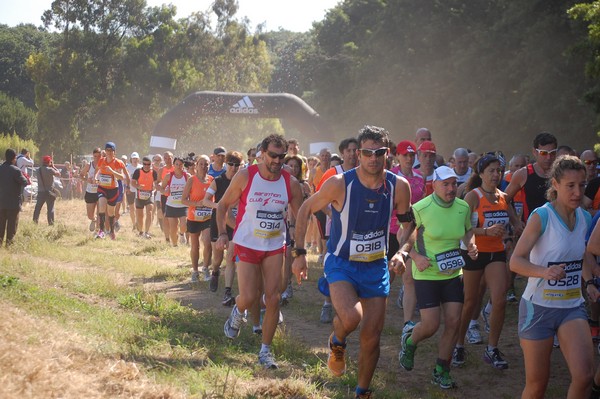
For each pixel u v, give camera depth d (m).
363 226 5.46
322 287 5.68
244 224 6.73
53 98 57.97
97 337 6.32
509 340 8.48
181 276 12.00
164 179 15.74
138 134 59.91
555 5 35.38
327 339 8.29
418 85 42.44
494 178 7.36
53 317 6.82
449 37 41.81
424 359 7.66
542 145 8.35
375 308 5.50
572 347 4.80
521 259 4.91
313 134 35.00
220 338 7.45
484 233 7.15
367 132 5.33
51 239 15.80
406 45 44.16
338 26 56.50
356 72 48.12
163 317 8.21
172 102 60.38
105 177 16.94
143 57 59.66
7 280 8.07
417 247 6.65
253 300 6.74
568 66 33.53
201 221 11.52
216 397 5.08
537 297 4.93
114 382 4.95
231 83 67.31
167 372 5.57
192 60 64.81
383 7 50.00
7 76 90.56
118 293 9.38
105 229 17.75
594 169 10.34
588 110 32.59
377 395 6.10
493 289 7.25
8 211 13.90
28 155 25.05
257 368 6.33
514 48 37.75
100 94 58.91
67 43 58.44
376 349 5.54
